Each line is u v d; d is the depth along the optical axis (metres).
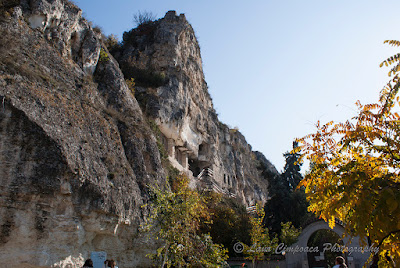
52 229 14.87
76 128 18.88
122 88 28.41
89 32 27.62
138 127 26.84
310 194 8.95
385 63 8.34
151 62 45.53
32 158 15.18
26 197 14.55
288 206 38.19
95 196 16.94
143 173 23.62
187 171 41.25
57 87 19.98
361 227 7.15
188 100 44.97
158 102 38.84
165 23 50.78
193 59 52.94
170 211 17.78
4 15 19.80
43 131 15.83
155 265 18.62
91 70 26.97
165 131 38.94
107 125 22.88
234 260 28.34
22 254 13.91
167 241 17.03
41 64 20.45
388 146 8.36
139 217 20.58
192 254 17.19
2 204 14.02
